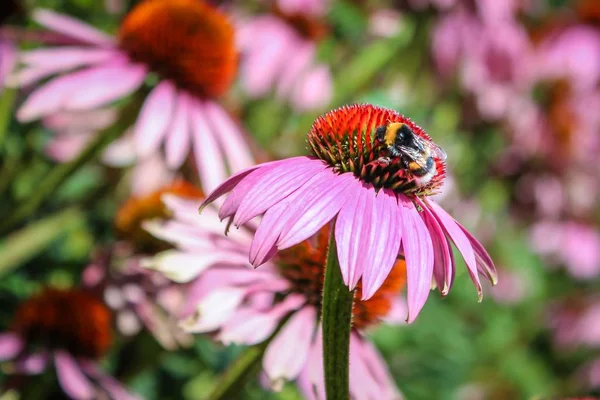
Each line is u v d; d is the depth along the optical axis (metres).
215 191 0.35
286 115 0.67
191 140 0.51
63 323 0.48
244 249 0.43
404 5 0.73
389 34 0.71
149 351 0.51
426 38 0.73
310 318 0.41
